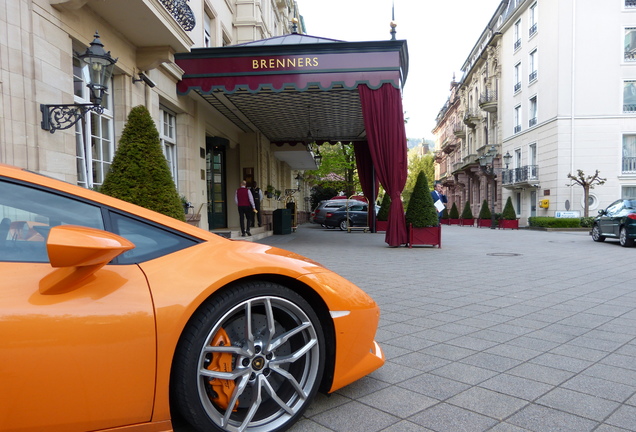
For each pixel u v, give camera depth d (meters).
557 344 3.75
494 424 2.33
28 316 1.60
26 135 5.31
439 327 4.29
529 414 2.45
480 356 3.44
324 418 2.39
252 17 16.67
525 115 31.30
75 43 6.58
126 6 6.74
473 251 11.76
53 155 5.76
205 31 13.24
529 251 11.89
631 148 26.33
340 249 11.87
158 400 1.84
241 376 2.09
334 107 13.60
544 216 28.03
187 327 1.96
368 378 2.97
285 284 2.38
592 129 26.34
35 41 5.46
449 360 3.34
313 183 41.03
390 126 11.16
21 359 1.57
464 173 49.09
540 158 28.98
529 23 30.31
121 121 7.89
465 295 5.83
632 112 26.02
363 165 20.00
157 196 4.95
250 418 2.09
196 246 2.18
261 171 17.80
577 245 14.08
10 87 5.07
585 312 4.90
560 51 26.53
